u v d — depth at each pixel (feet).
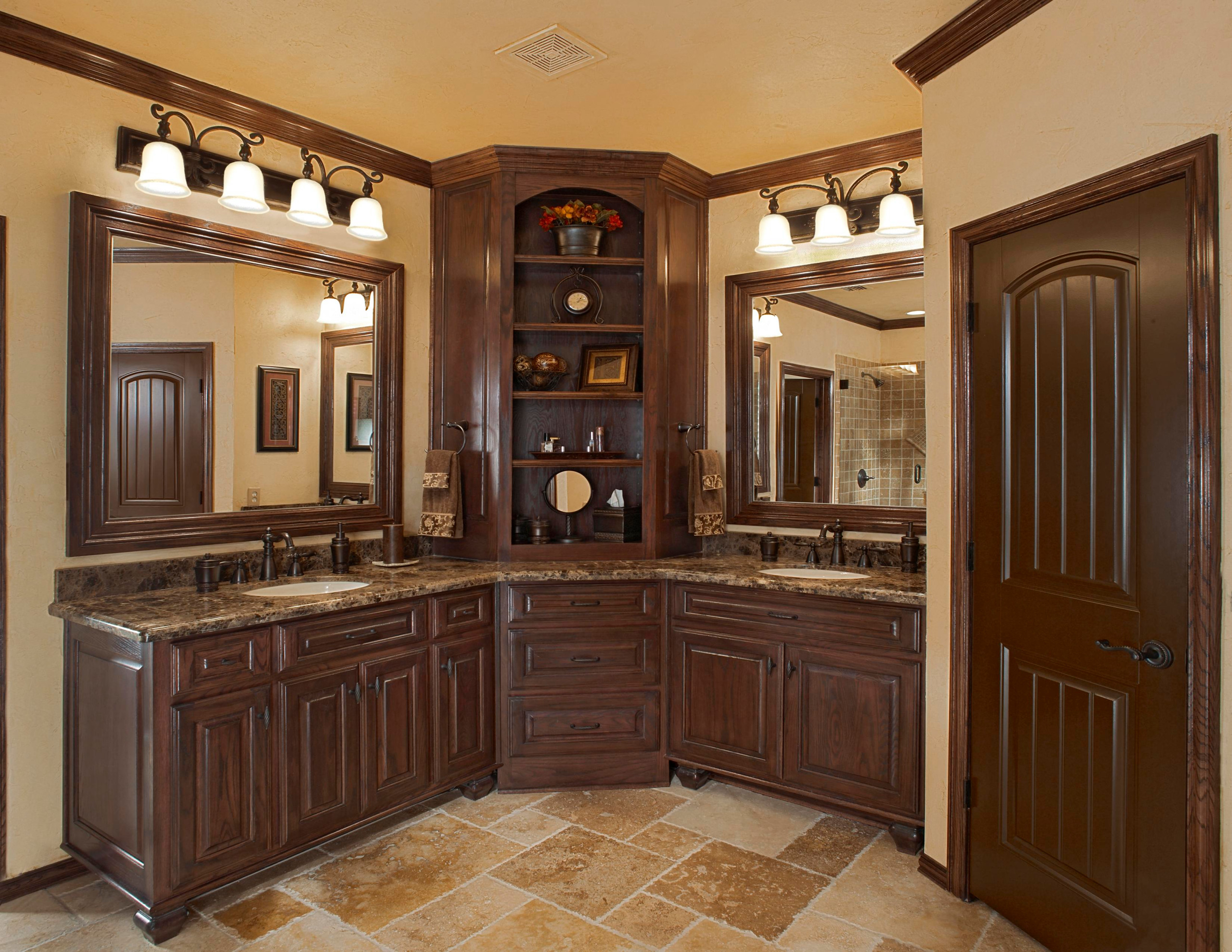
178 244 9.02
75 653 8.03
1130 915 6.10
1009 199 7.25
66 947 7.07
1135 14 6.03
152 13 7.64
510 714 10.36
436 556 11.69
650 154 11.13
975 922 7.45
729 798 10.24
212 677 7.43
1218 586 5.41
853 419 11.01
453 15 7.73
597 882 8.14
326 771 8.39
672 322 11.63
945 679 8.10
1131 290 6.08
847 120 10.10
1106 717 6.32
